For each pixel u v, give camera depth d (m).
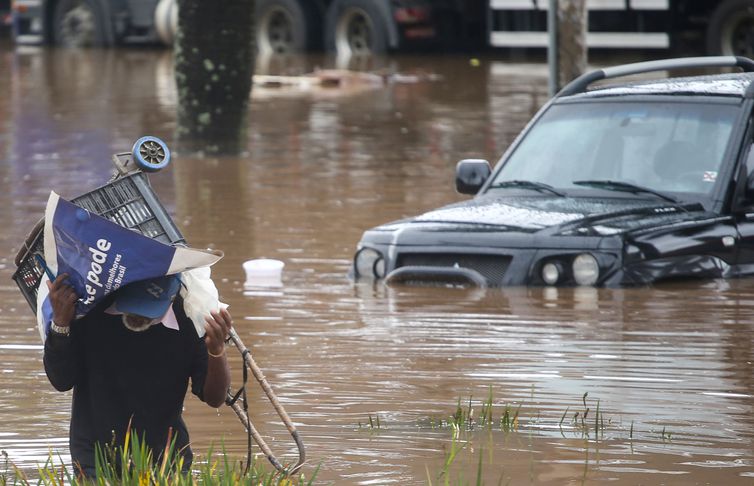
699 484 17.78
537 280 31.47
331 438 20.06
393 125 66.94
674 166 33.41
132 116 70.19
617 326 27.48
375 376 23.88
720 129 33.44
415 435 20.19
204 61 56.72
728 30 81.19
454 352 25.59
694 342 26.09
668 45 85.38
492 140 61.00
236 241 38.53
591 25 87.38
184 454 16.75
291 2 101.56
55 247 15.31
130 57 107.00
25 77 92.56
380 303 30.36
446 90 82.31
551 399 22.23
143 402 16.23
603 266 31.05
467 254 32.00
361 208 44.22
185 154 57.59
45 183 49.44
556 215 32.47
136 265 15.30
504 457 19.00
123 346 16.09
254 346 26.28
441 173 52.00
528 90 81.44
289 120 69.62
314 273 34.12
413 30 97.69
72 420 16.58
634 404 21.86
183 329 16.20
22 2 117.25
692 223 31.84
